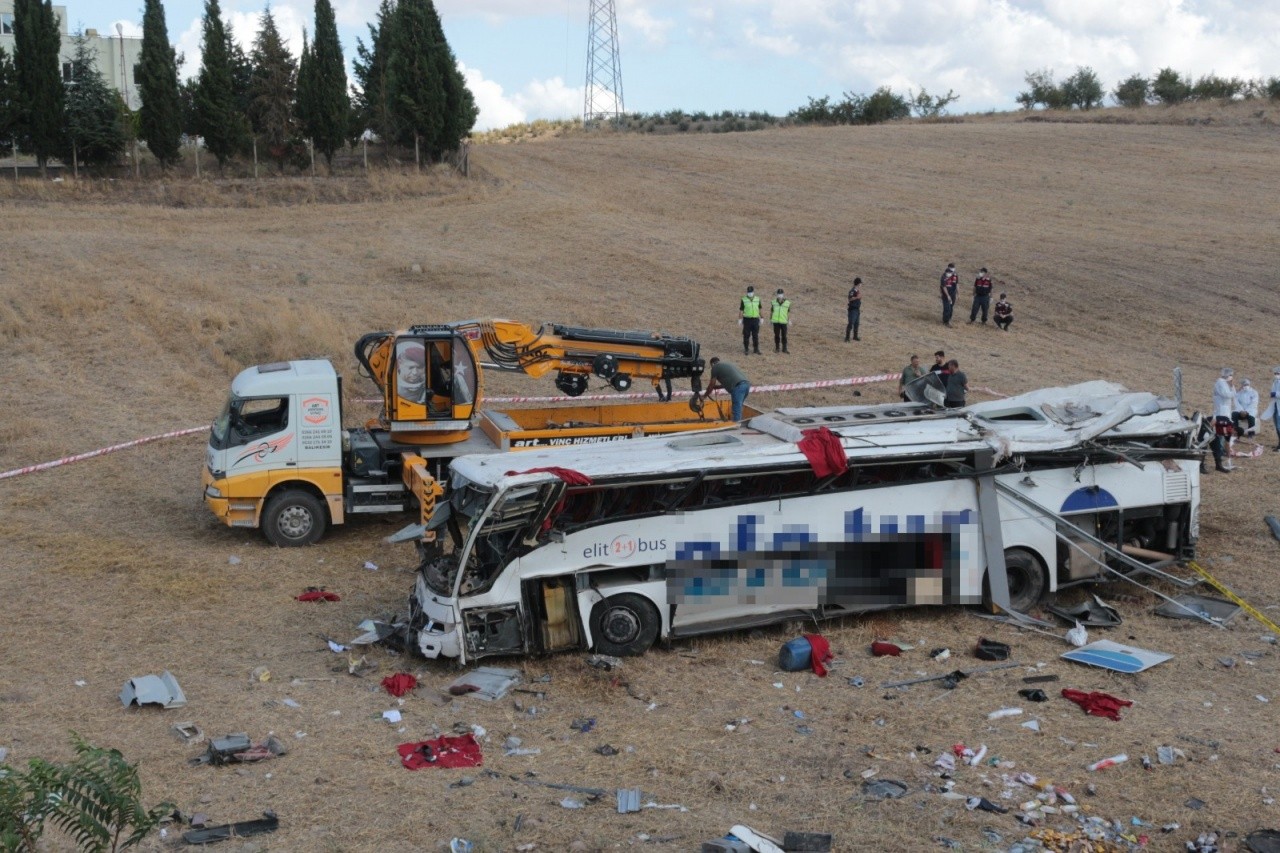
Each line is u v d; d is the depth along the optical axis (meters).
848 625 12.86
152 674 11.35
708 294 35.25
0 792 6.44
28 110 43.81
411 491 16.45
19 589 14.07
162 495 18.77
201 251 36.69
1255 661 11.73
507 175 53.19
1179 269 38.97
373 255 37.41
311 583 14.53
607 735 10.06
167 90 46.41
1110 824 8.32
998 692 10.93
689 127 88.00
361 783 9.07
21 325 27.75
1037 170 57.44
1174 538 14.32
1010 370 28.12
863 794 8.84
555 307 32.47
